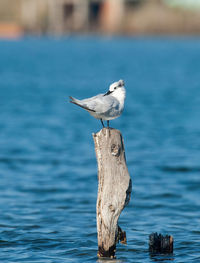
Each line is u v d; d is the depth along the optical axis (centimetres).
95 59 10175
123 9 16425
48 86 5188
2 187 1639
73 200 1509
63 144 2377
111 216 1049
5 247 1141
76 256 1091
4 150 2217
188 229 1256
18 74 6588
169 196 1550
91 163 1998
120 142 1035
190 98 4306
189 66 8556
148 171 1859
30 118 3175
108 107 976
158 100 4166
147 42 17750
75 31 17600
